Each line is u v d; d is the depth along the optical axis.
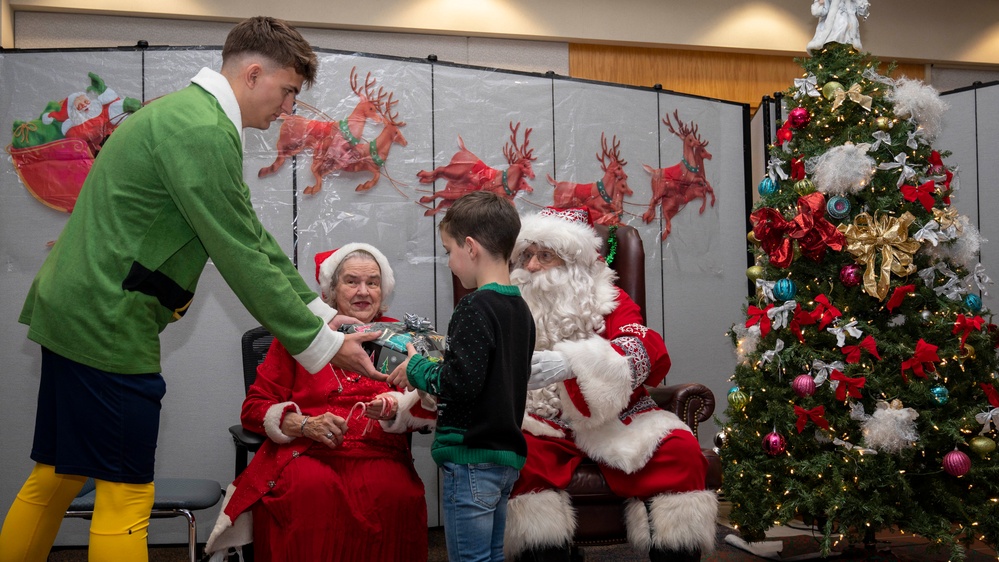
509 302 1.84
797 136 3.00
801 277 2.88
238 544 2.22
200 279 3.32
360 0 4.63
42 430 1.77
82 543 3.24
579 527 2.31
